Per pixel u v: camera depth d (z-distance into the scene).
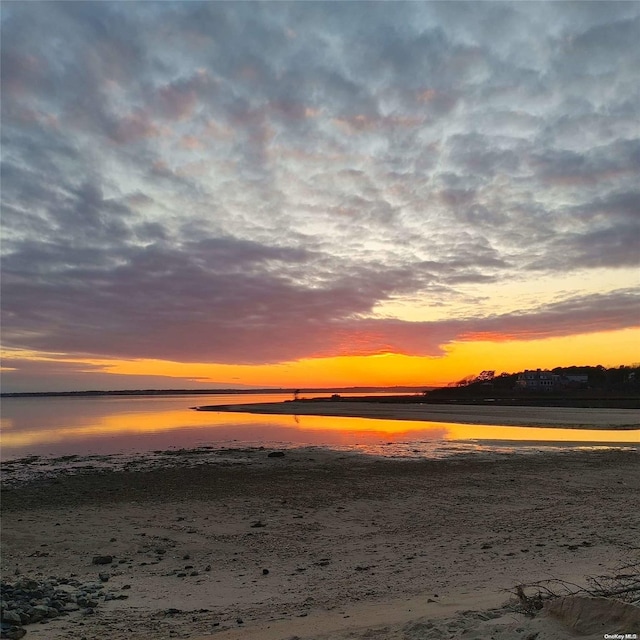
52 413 78.06
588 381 122.81
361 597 7.18
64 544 11.09
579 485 15.98
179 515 13.55
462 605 6.20
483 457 22.69
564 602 4.82
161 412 77.94
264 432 38.72
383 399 116.06
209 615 6.67
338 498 15.05
